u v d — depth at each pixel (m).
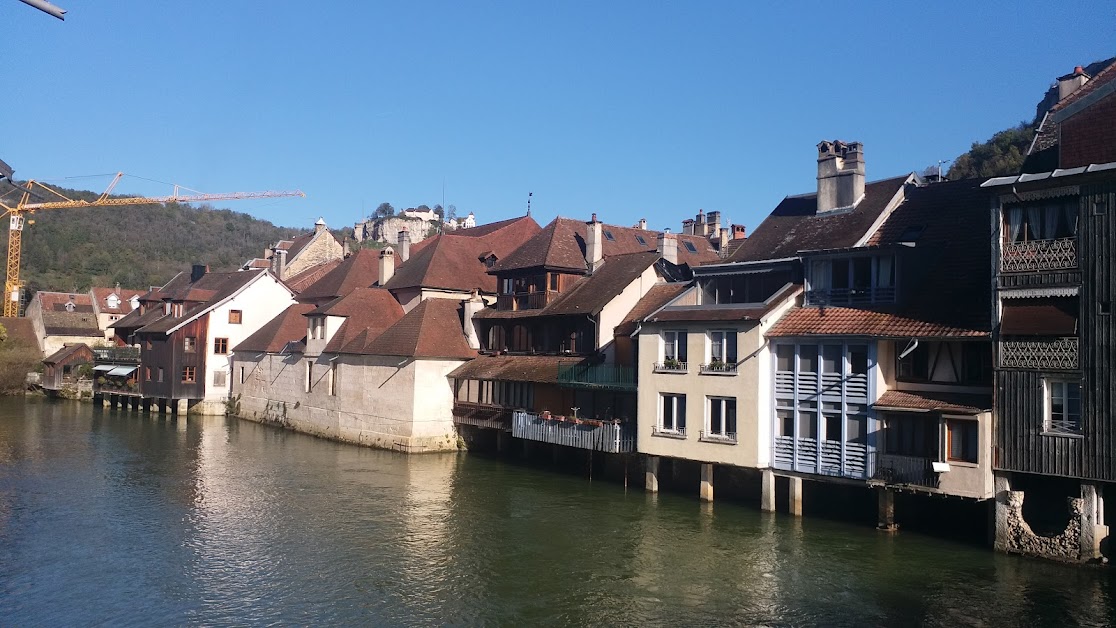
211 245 153.00
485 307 45.59
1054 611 18.55
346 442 45.12
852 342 25.06
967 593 19.81
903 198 29.72
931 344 24.25
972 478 21.94
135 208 154.88
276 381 53.22
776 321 27.42
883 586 20.58
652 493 31.00
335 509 29.11
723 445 27.86
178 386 57.59
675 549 24.05
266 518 27.88
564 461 37.62
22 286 103.69
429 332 42.34
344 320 48.41
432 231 183.50
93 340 81.62
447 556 23.70
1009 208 21.81
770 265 29.08
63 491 31.80
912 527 25.66
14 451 40.72
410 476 34.97
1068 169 20.77
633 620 18.89
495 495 31.28
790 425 26.70
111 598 20.28
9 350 72.56
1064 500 22.22
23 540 25.11
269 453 41.16
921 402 23.30
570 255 42.91
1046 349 20.84
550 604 19.94
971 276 24.53
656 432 30.11
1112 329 19.78
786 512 27.75
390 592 20.78
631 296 37.41
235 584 21.34
